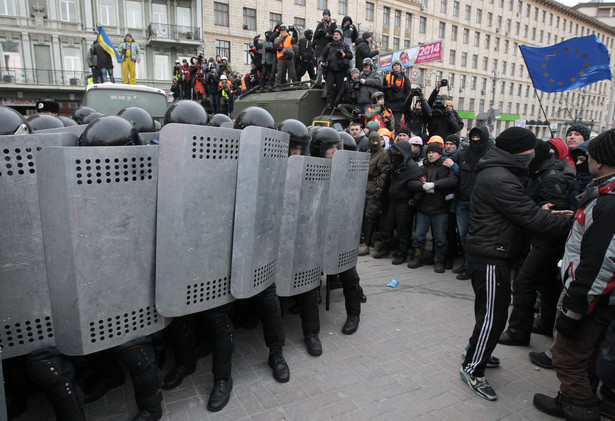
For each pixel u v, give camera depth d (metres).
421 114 7.37
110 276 1.92
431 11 45.56
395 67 7.99
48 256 1.82
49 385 1.93
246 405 2.49
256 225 2.29
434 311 3.98
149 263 2.06
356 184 3.23
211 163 2.08
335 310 3.95
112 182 1.85
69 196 1.74
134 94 8.02
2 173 1.70
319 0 37.25
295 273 2.86
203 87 13.33
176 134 1.94
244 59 34.34
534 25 57.06
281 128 2.81
